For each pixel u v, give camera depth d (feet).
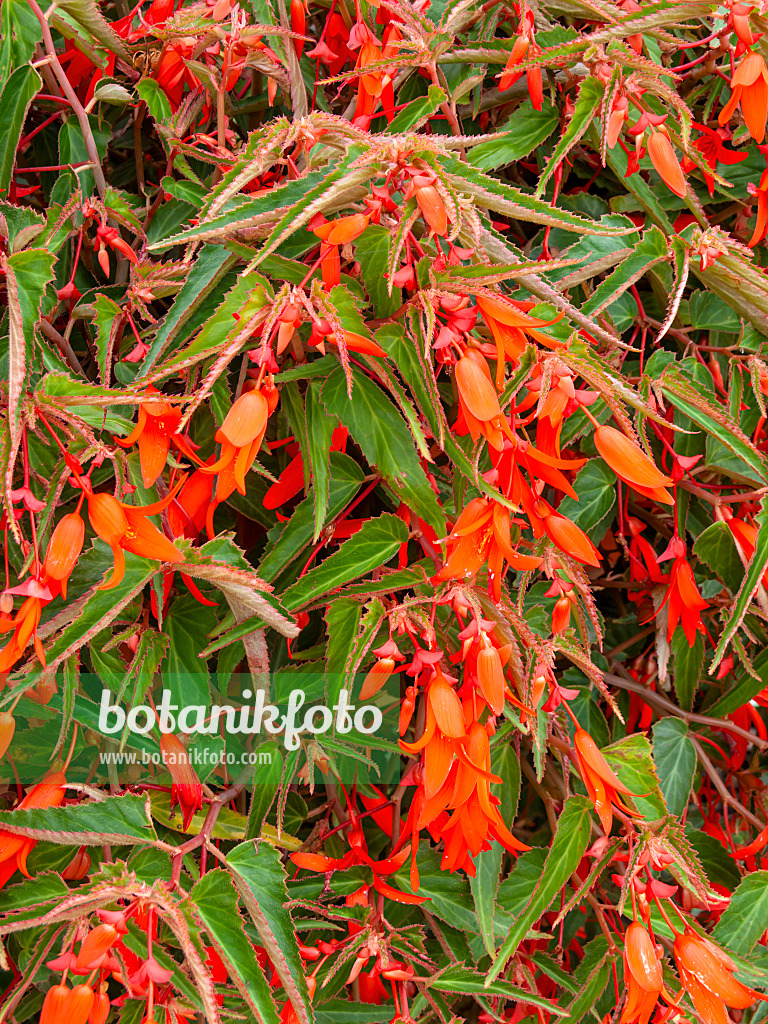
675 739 3.56
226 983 3.20
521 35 3.17
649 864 3.04
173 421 2.90
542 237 3.51
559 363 2.83
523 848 2.97
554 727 3.36
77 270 3.44
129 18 3.41
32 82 3.11
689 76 3.47
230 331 2.81
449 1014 3.28
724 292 3.28
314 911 3.31
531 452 2.83
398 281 2.86
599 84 3.12
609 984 3.48
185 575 3.05
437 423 2.95
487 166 3.31
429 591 3.08
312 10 3.53
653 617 3.65
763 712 3.81
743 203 3.62
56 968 2.86
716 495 3.40
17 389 2.76
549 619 3.39
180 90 3.39
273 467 3.39
